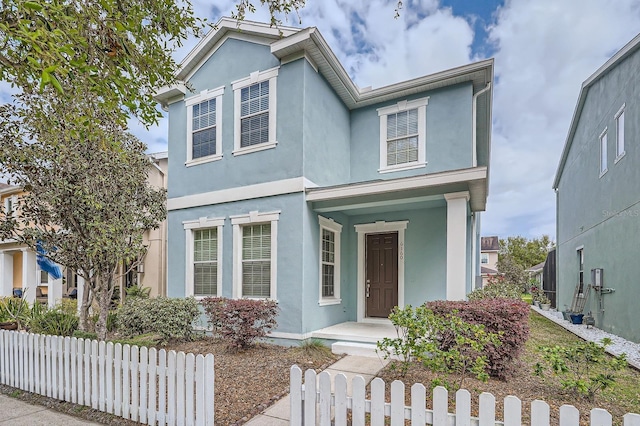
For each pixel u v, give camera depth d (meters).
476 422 2.59
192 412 3.68
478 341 4.56
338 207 7.82
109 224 7.29
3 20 2.90
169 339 8.05
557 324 11.45
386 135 9.79
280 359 6.39
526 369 5.57
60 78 3.45
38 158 6.82
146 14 3.94
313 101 8.28
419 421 2.76
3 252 15.86
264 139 8.42
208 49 9.34
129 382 4.23
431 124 9.20
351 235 9.72
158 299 8.05
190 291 9.20
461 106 8.90
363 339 7.16
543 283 21.09
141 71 3.92
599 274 10.35
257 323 7.64
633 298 8.34
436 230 8.68
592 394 4.31
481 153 12.20
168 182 9.91
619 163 9.21
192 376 3.71
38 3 2.68
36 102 4.91
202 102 9.48
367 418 3.78
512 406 2.48
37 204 7.28
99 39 3.52
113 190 7.49
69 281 16.91
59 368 4.79
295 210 7.82
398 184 7.02
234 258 8.53
